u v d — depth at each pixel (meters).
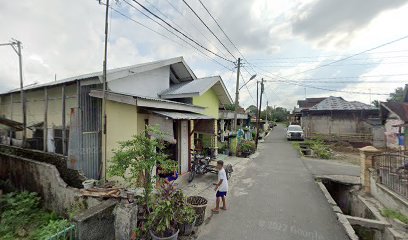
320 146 17.39
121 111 7.10
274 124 61.19
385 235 5.40
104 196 5.14
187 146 10.13
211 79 12.06
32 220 6.20
